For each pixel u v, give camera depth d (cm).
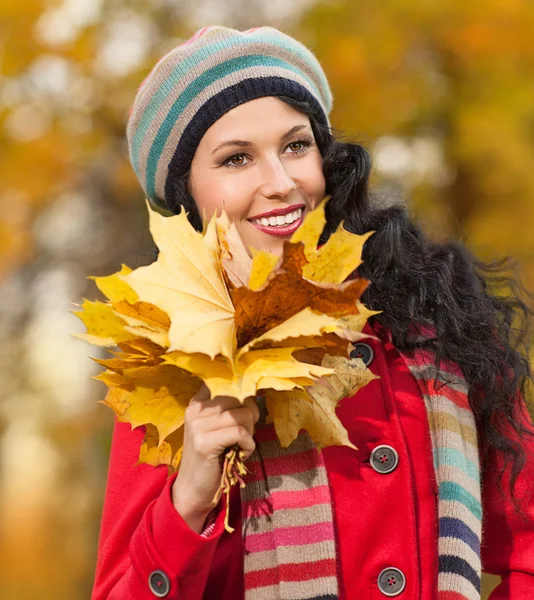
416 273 222
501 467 213
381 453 201
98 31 737
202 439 173
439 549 195
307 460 198
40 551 992
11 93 731
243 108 212
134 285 163
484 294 236
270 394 179
